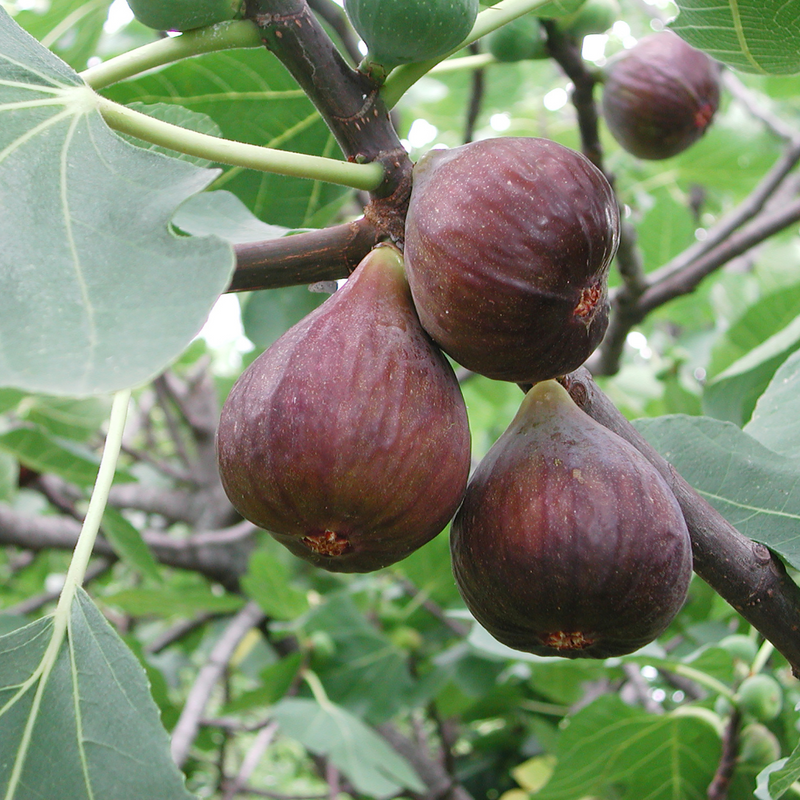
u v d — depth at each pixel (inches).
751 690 14.0
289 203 13.4
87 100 8.2
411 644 25.0
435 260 8.2
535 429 9.0
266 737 23.4
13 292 7.0
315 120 13.3
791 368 12.2
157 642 29.7
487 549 8.7
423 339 8.5
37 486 27.9
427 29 8.6
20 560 37.0
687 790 15.9
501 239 8.0
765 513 10.3
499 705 24.6
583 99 16.4
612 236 8.4
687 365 26.4
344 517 8.1
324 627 23.9
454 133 31.6
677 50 19.3
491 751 26.3
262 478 8.1
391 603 28.5
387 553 8.5
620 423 9.6
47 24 16.5
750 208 21.5
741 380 16.6
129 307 6.8
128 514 38.0
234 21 8.7
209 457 33.0
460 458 8.3
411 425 8.1
